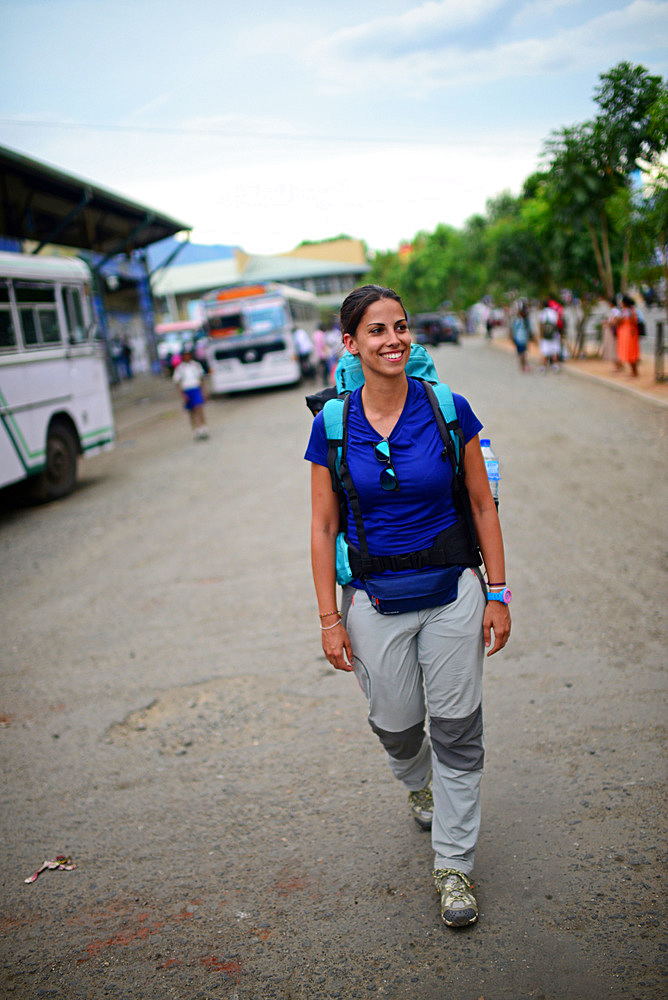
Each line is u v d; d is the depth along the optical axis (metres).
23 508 10.84
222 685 4.61
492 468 2.65
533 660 4.43
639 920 2.49
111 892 2.92
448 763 2.57
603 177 13.97
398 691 2.58
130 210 21.58
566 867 2.77
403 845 3.01
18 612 6.35
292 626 5.39
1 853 3.24
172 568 7.03
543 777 3.33
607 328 18.86
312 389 23.34
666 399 12.38
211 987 2.41
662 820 2.97
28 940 2.71
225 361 22.89
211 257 66.50
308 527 7.85
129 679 4.84
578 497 7.71
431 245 54.84
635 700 3.88
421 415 2.43
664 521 6.71
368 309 2.31
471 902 2.53
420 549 2.46
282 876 2.91
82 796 3.62
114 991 2.44
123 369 34.25
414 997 2.29
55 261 11.41
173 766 3.79
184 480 11.18
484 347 32.69
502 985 2.29
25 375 10.27
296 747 3.83
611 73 9.95
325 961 2.47
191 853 3.11
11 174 16.84
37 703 4.65
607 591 5.29
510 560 6.09
